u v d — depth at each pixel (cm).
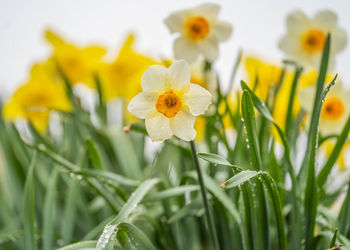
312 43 72
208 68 71
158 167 78
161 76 55
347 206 61
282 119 76
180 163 76
